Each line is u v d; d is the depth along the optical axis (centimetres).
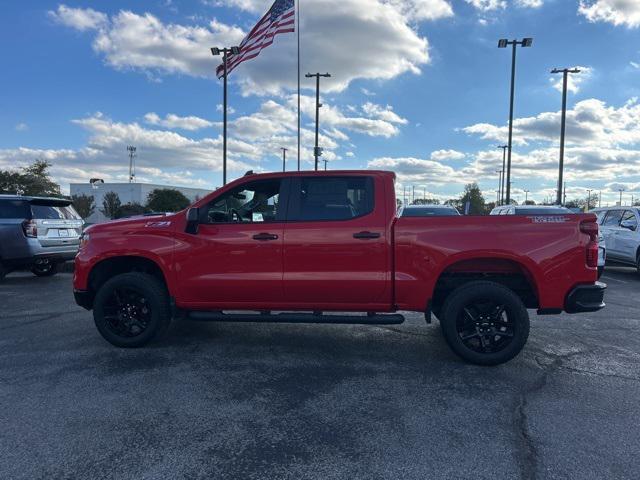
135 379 462
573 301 489
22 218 1041
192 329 652
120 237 545
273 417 382
